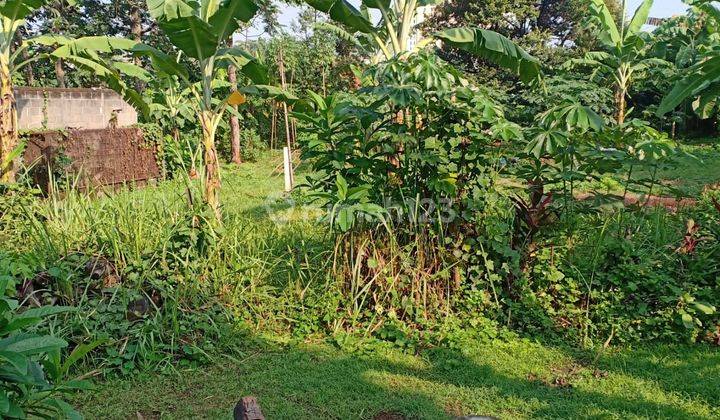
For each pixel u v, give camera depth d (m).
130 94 8.59
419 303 4.63
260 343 4.42
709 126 21.77
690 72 7.77
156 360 4.02
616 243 4.66
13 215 5.84
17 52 7.52
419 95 4.46
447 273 4.66
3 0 7.31
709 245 4.82
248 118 18.55
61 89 12.19
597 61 15.64
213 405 3.54
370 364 4.14
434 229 4.78
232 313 4.71
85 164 10.68
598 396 3.63
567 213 4.84
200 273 4.87
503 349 4.35
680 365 4.02
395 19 6.52
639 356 4.21
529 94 16.75
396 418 3.43
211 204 5.62
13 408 2.04
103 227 4.83
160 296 4.53
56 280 4.25
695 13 15.66
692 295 4.44
